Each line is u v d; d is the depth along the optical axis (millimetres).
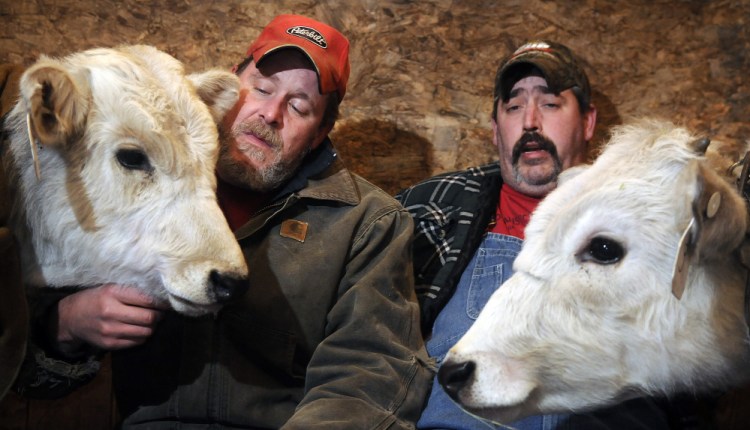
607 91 3604
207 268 2148
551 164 2977
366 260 2619
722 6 3600
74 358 2410
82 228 2199
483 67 3602
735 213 1873
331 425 2201
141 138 2174
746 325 2000
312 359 2486
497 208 3053
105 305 2232
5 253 2107
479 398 2020
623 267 1979
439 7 3613
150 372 2525
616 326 1996
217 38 3523
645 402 2455
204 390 2463
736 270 2027
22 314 2172
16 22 3375
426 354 2602
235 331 2498
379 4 3600
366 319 2498
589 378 2035
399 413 2369
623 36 3613
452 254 2883
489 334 2051
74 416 3320
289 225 2625
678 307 1979
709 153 2186
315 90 2662
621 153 2129
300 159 2695
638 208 1979
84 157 2184
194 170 2234
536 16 3611
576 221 2010
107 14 3438
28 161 2252
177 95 2303
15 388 2393
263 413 2502
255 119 2609
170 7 3494
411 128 3607
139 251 2184
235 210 2750
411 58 3611
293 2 3564
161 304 2285
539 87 3000
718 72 3592
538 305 2025
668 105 3594
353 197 2705
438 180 3096
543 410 2088
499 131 3090
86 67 2223
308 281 2559
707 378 2059
